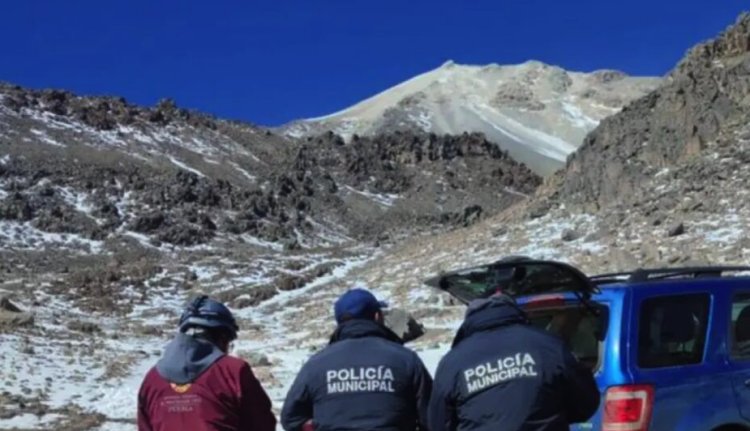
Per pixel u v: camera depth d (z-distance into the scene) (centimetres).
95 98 13388
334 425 520
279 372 2116
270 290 5228
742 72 4734
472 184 12744
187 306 537
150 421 514
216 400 507
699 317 703
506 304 529
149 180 9850
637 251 3288
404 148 13438
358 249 7744
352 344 535
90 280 5631
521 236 4450
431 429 528
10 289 5159
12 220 8144
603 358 663
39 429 1388
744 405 694
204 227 8712
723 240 3184
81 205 8856
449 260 4506
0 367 2102
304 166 12094
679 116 4716
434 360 2000
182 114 14075
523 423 495
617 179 4531
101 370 2231
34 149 10488
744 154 4116
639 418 646
